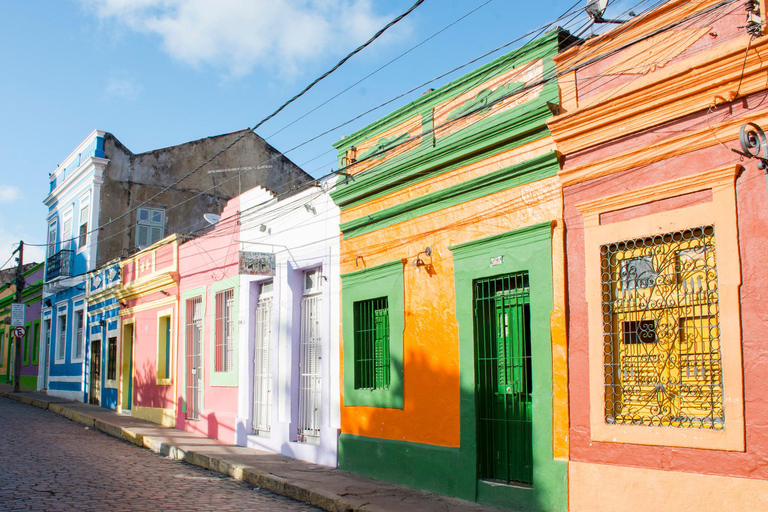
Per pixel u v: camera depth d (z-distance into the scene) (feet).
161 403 56.90
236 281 47.01
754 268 19.47
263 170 84.17
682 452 20.63
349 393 35.32
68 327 83.97
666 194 21.76
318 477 32.48
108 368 71.56
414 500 27.48
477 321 28.35
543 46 26.89
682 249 21.54
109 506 25.72
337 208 37.65
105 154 76.79
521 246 26.37
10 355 108.58
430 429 29.99
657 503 20.98
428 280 30.94
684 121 21.63
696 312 21.04
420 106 32.81
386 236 33.83
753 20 20.01
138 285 62.03
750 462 19.06
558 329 24.71
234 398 46.14
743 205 19.86
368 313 35.37
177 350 55.06
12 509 24.22
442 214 30.55
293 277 41.16
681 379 21.21
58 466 34.78
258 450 41.73
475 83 29.81
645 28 23.12
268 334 44.16
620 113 23.13
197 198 81.61
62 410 66.54
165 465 38.22
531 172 26.27
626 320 22.91
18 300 90.63
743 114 20.12
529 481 25.86
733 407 19.54
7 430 49.83
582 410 23.70
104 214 76.33
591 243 23.82
